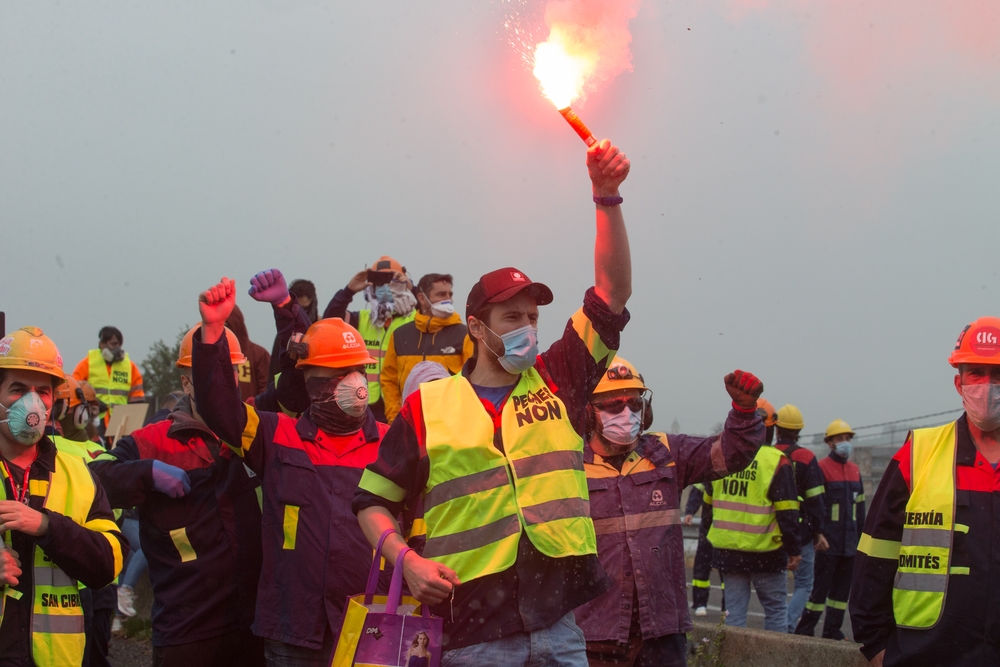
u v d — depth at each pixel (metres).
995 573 4.22
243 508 5.11
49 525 4.08
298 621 4.51
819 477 9.59
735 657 6.43
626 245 3.54
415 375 5.36
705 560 10.45
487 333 3.56
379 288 8.40
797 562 8.53
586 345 3.65
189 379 5.35
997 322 4.31
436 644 3.36
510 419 3.50
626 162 3.38
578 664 3.46
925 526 4.36
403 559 3.33
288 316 5.48
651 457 5.15
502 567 3.33
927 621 4.31
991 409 4.23
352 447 4.81
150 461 4.91
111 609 6.41
